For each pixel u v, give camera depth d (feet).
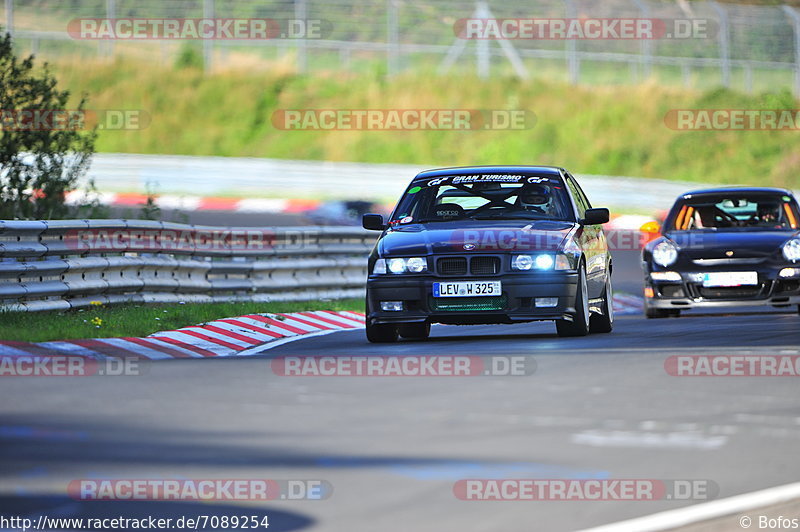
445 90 516.32
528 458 61.67
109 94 506.48
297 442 66.03
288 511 50.75
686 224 178.19
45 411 76.48
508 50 535.19
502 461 60.80
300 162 462.19
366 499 52.70
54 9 531.50
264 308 171.12
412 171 456.04
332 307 187.83
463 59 532.32
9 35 195.11
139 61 525.75
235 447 64.28
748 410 78.43
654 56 542.57
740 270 165.78
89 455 61.52
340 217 343.46
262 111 510.17
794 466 59.98
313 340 139.85
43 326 128.77
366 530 47.88
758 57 544.62
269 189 433.48
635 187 451.12
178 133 496.64
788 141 516.73
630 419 74.54
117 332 128.26
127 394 85.25
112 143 487.20
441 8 541.75
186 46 537.65
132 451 62.75
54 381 92.94
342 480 56.29
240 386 90.68
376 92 516.32
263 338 141.38
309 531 47.73
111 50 528.22
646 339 129.70
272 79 522.88
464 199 143.23
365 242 214.28
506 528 48.19
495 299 131.13
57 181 193.77
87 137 199.41
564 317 131.64
